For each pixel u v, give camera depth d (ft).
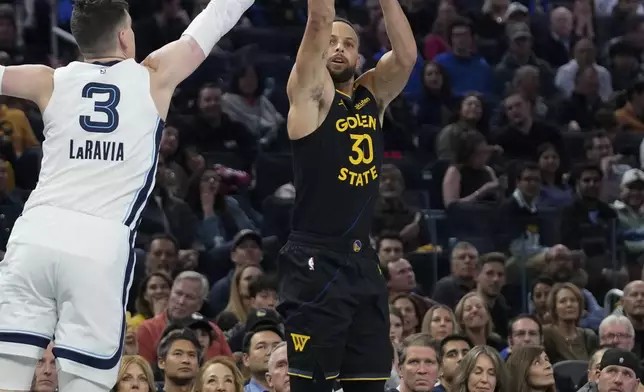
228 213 63.93
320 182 25.71
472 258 57.41
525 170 64.80
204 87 70.54
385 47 79.92
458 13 85.05
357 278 25.80
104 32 24.52
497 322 56.29
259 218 65.57
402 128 72.74
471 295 51.98
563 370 50.72
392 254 57.06
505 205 64.08
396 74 26.96
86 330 23.15
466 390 42.14
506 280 58.65
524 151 73.15
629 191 65.00
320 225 25.80
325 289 25.54
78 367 23.02
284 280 25.99
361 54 79.61
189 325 47.88
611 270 60.75
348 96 26.30
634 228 63.72
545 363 44.80
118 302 23.49
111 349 23.30
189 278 49.70
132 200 23.94
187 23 79.20
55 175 23.81
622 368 43.19
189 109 73.77
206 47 25.22
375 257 26.32
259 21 83.61
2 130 66.85
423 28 83.97
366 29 80.69
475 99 72.54
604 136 73.82
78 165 23.76
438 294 57.16
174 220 61.36
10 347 23.17
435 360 42.80
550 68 82.89
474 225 62.49
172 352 43.34
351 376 25.93
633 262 61.77
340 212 25.77
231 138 70.49
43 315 23.43
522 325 50.19
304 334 25.52
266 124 73.31
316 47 25.22
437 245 61.77
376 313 25.99
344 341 25.67
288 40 81.05
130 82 24.30
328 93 25.86
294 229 26.16
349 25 26.55
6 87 24.04
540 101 79.25
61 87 24.14
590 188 65.10
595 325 57.36
